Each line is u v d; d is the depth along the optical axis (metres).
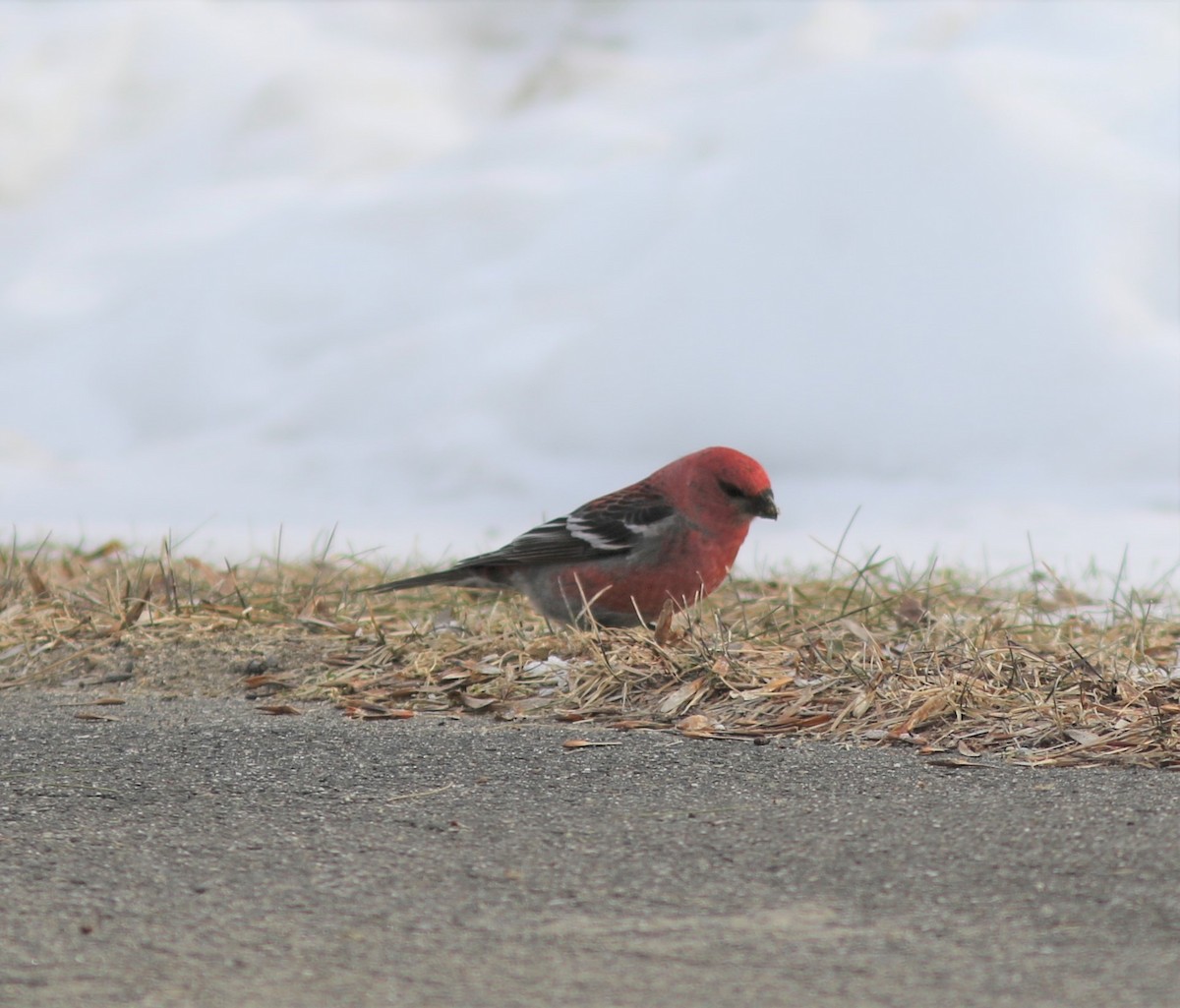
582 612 8.05
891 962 3.62
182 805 5.23
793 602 8.91
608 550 8.07
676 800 5.19
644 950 3.73
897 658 7.38
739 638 7.93
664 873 4.37
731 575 9.84
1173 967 3.54
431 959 3.69
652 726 6.65
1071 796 5.09
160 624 8.64
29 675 8.02
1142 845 4.46
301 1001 3.43
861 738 6.24
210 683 7.77
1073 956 3.63
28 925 3.95
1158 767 5.60
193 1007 3.40
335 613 8.92
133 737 6.36
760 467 8.01
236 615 8.89
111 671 8.01
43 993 3.49
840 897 4.12
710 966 3.62
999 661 7.11
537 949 3.75
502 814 5.06
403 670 7.71
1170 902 3.98
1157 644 7.96
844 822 4.84
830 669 7.17
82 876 4.39
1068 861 4.34
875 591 9.02
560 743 6.13
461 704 7.19
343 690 7.51
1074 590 9.88
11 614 8.94
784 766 5.68
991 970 3.56
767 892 4.18
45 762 5.89
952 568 10.36
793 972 3.57
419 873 4.40
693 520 8.03
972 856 4.43
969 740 6.12
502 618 8.57
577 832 4.82
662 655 7.35
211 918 4.02
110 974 3.61
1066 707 6.43
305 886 4.29
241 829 4.92
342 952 3.75
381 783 5.52
